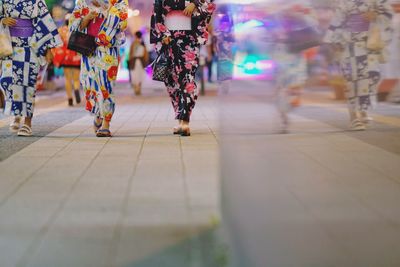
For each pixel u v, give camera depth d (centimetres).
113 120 992
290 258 312
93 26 742
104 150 638
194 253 323
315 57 438
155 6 759
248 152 321
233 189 314
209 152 618
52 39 761
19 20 750
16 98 757
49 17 758
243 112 330
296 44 380
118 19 736
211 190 450
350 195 419
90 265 308
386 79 730
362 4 682
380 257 321
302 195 379
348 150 581
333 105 589
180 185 467
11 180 489
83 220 378
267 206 314
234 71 344
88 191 450
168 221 374
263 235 307
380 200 412
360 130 657
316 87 455
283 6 365
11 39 752
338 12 644
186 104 756
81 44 732
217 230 354
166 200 422
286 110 361
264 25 353
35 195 439
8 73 756
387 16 717
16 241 342
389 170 507
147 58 1845
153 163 558
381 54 713
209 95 1734
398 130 705
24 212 396
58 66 1353
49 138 743
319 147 506
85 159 582
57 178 496
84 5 735
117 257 319
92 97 757
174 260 315
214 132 795
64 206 410
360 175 486
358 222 360
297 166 382
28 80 759
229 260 311
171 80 789
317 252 318
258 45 347
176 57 759
